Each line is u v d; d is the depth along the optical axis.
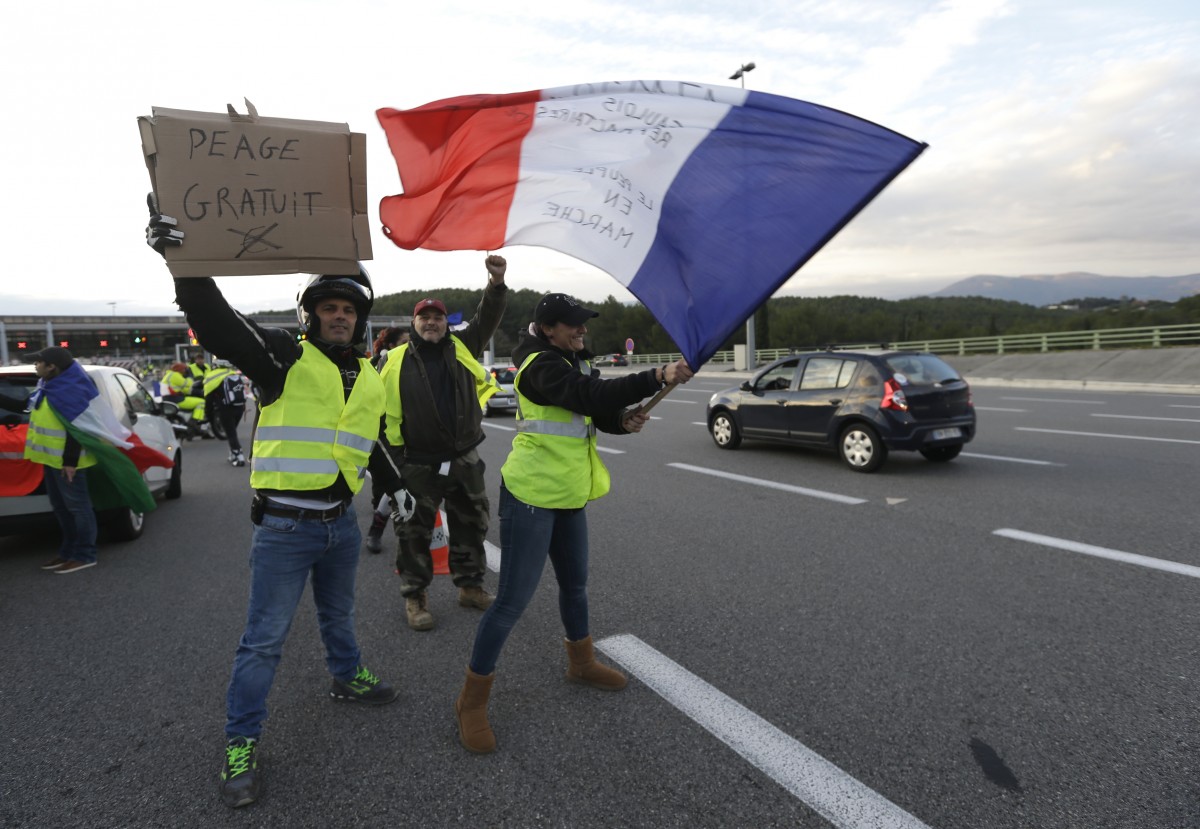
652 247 2.64
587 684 3.20
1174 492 6.48
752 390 9.85
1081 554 4.82
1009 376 26.19
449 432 3.94
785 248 2.51
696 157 2.62
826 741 2.70
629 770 2.56
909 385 7.93
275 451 2.54
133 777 2.62
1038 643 3.48
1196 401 14.55
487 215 2.77
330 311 2.64
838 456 9.28
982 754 2.59
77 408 5.05
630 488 7.62
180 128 2.11
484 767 2.61
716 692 3.11
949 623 3.76
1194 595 4.02
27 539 6.29
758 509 6.49
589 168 2.71
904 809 2.30
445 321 4.02
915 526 5.70
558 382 2.62
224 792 2.43
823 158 2.51
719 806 2.34
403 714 3.02
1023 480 7.28
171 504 7.77
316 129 2.24
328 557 2.87
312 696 3.20
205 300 2.20
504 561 2.78
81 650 3.80
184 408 13.95
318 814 2.37
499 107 2.62
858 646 3.52
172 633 4.02
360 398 2.69
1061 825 2.21
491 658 2.71
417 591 3.96
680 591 4.39
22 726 3.01
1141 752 2.57
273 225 2.20
